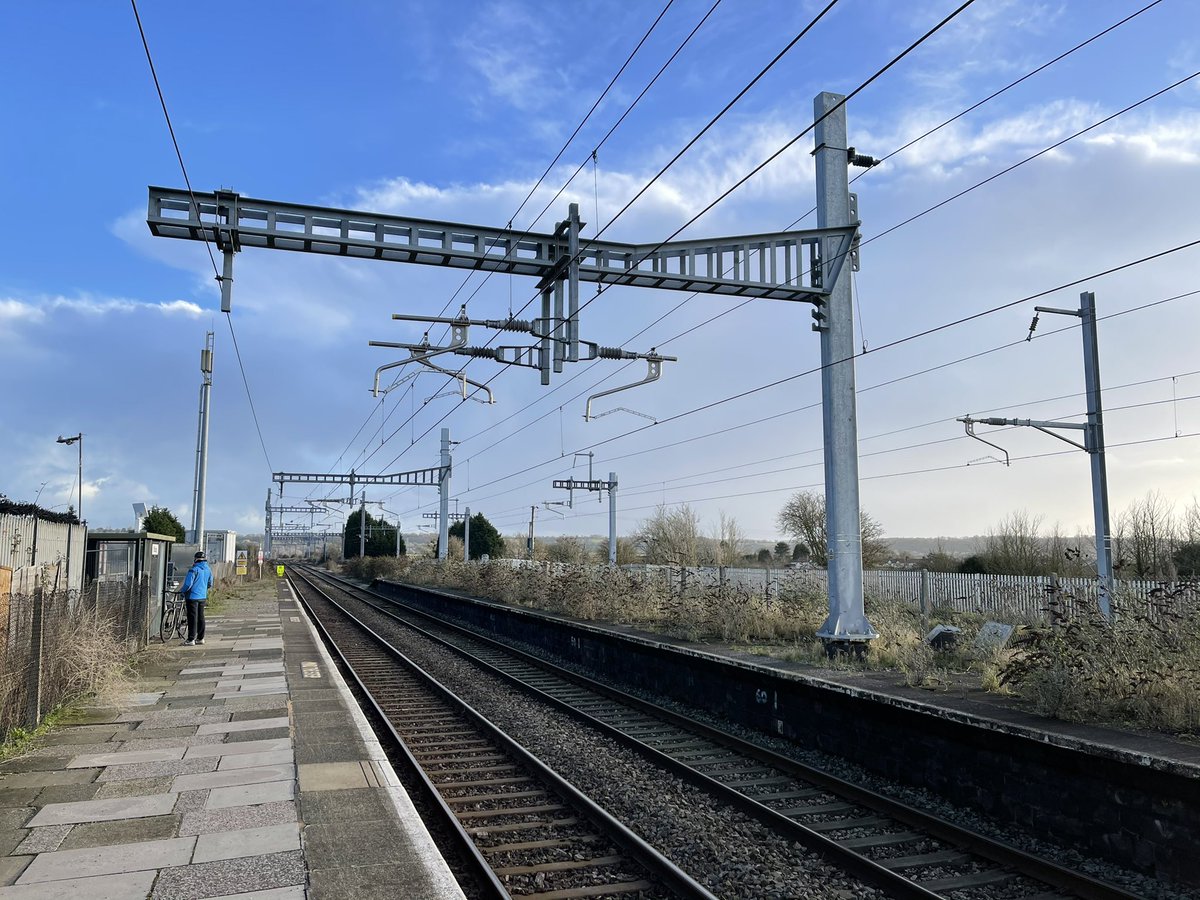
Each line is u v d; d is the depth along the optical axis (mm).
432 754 9633
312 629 20938
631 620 19625
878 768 8984
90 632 10688
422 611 35000
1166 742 6711
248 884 4816
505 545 79375
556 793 7945
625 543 62188
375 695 13742
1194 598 9359
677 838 6699
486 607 26984
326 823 5887
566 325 11711
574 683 15336
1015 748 7273
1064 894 5723
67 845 5418
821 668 11516
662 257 12086
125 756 7738
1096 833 6465
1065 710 7703
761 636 15438
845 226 13047
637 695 14266
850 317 13258
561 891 5617
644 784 8258
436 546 65875
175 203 10125
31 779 6961
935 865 6242
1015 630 12906
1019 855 6098
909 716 8500
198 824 5844
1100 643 8523
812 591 18516
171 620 19469
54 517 14070
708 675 12680
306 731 8859
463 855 6234
